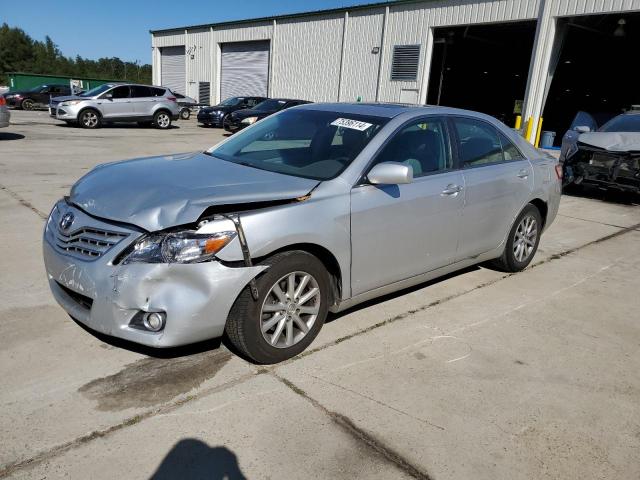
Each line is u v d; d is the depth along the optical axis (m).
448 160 4.18
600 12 16.02
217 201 2.92
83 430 2.55
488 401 3.00
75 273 2.93
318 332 3.44
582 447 2.66
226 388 2.96
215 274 2.81
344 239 3.34
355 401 2.91
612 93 30.97
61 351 3.24
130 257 2.78
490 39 25.16
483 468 2.47
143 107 20.11
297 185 3.27
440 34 20.66
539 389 3.17
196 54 33.84
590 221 7.87
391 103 4.59
